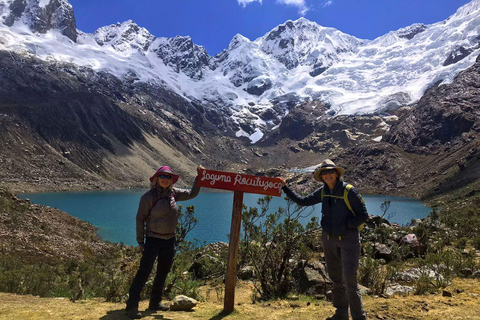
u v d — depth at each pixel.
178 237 8.56
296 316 4.52
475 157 94.81
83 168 122.31
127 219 47.53
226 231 38.56
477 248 13.76
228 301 4.75
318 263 7.82
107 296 6.59
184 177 150.25
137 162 143.75
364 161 136.00
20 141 115.38
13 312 4.29
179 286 7.93
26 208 26.31
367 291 6.43
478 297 5.35
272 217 7.84
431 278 7.09
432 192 91.44
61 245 18.97
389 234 14.91
